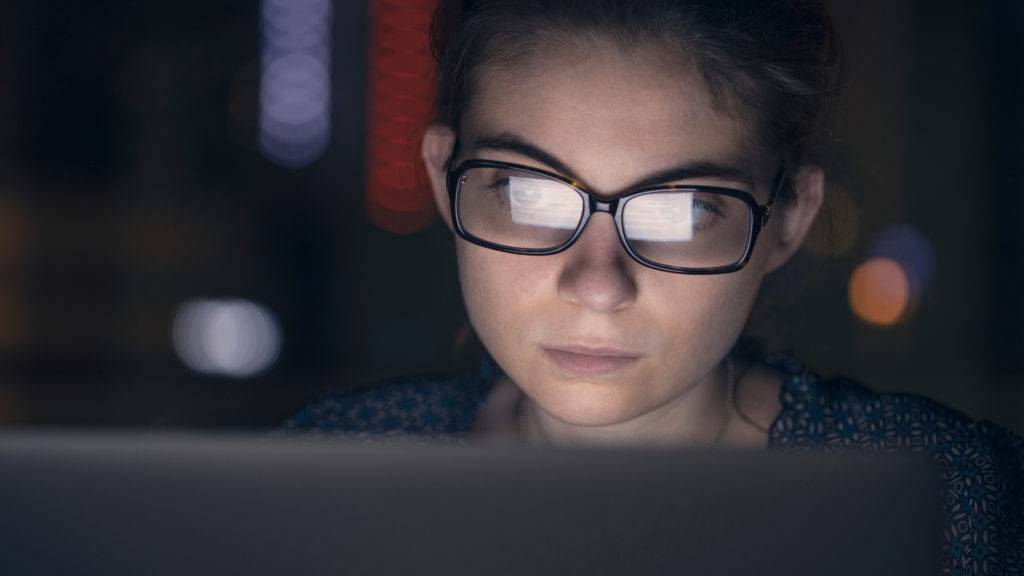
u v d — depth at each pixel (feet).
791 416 3.35
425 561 1.86
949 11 18.93
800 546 1.83
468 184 2.84
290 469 1.87
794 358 3.64
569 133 2.71
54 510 1.85
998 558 2.86
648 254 2.70
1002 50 19.08
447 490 1.87
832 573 1.82
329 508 1.86
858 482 1.83
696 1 2.72
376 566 1.86
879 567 1.82
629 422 3.22
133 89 21.31
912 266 18.79
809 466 1.84
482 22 2.86
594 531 1.85
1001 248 19.12
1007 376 18.60
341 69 20.90
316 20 20.76
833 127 3.63
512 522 1.86
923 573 1.81
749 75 2.76
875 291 18.43
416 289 20.83
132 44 21.18
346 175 21.11
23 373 19.89
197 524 1.85
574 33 2.69
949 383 18.24
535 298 2.76
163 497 1.86
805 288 3.86
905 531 1.82
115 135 21.30
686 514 1.84
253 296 21.58
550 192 2.72
